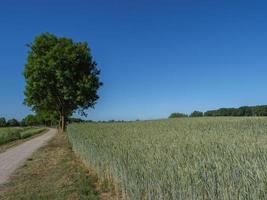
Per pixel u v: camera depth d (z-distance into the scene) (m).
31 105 57.03
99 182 14.38
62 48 54.44
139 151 11.03
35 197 12.44
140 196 9.33
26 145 38.50
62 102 56.31
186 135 14.95
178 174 7.74
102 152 14.23
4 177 17.23
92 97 55.44
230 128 20.97
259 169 6.50
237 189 6.27
